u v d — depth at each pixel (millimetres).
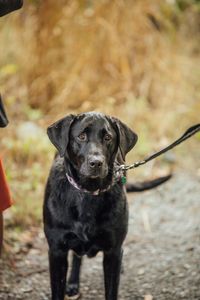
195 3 14414
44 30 11914
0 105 4898
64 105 11664
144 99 11977
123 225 5406
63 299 5520
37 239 7633
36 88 11797
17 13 11875
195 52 13875
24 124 10438
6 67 11008
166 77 12469
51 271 5465
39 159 9742
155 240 7625
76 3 12133
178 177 9773
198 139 11102
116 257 5469
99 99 11852
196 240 7520
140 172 9875
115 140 5344
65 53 12000
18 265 6895
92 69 12055
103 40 12125
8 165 9234
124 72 12188
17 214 7984
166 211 8578
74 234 5320
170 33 13031
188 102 12195
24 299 6117
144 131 11086
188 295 6055
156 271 6711
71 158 5273
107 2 12266
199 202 8836
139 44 12445
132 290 6289
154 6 12922
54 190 5395
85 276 6680
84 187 5211
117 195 5363
